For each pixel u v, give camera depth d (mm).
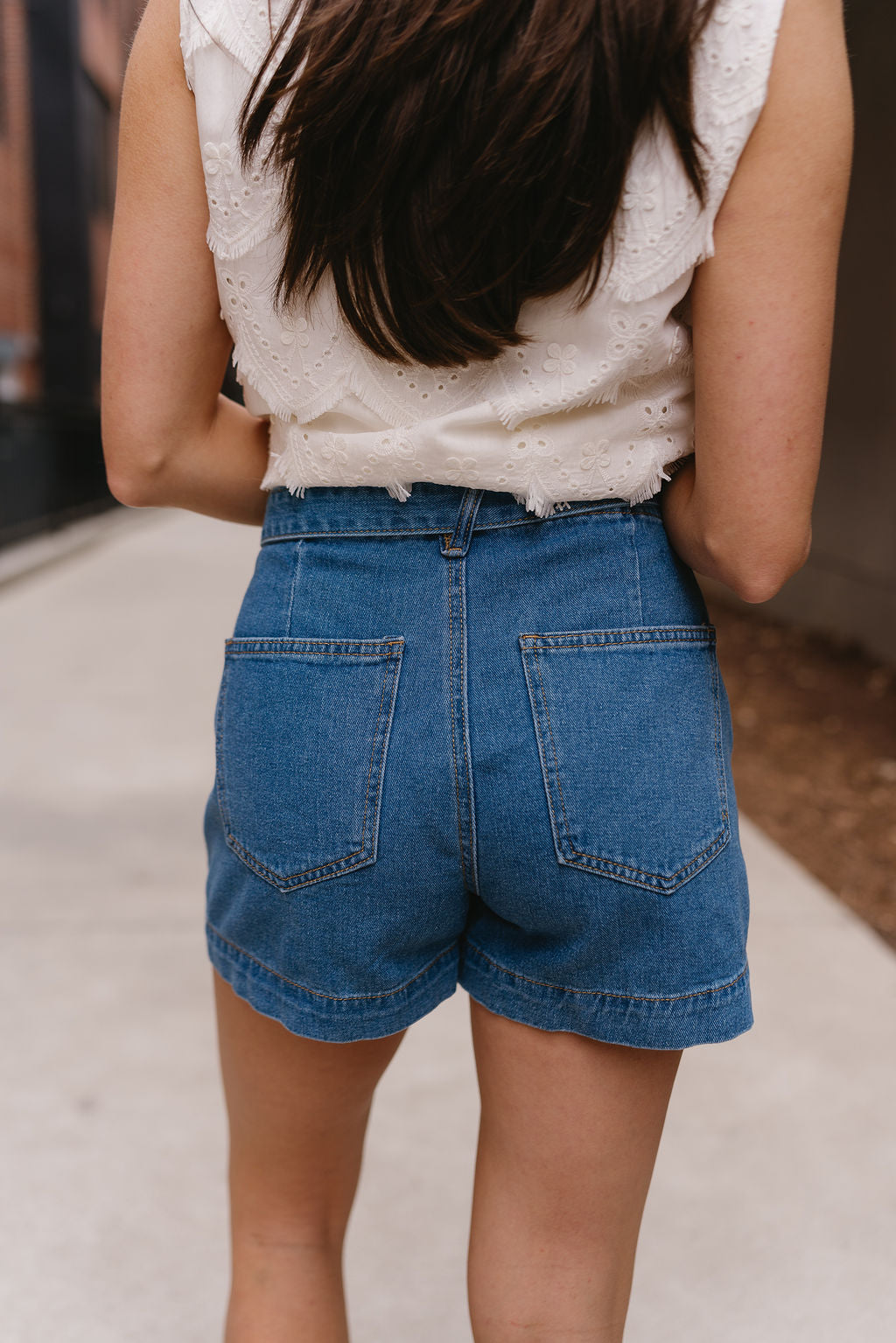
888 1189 1991
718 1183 1998
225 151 867
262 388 938
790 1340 1681
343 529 933
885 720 5465
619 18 745
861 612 6996
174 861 3363
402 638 904
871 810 4141
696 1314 1721
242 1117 1132
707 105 778
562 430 872
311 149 792
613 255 808
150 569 9367
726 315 821
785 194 790
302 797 918
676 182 793
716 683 942
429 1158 2072
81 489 11336
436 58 749
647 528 923
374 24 755
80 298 12773
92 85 13609
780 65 773
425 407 885
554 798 878
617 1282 1005
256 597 978
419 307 818
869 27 6770
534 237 781
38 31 11914
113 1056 2371
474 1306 1013
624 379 860
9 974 2695
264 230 872
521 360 858
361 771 904
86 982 2666
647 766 883
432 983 1005
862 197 6930
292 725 921
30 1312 1713
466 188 764
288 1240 1165
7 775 4066
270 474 995
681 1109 2199
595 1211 982
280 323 901
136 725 4727
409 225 791
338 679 913
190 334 972
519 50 742
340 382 897
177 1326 1694
